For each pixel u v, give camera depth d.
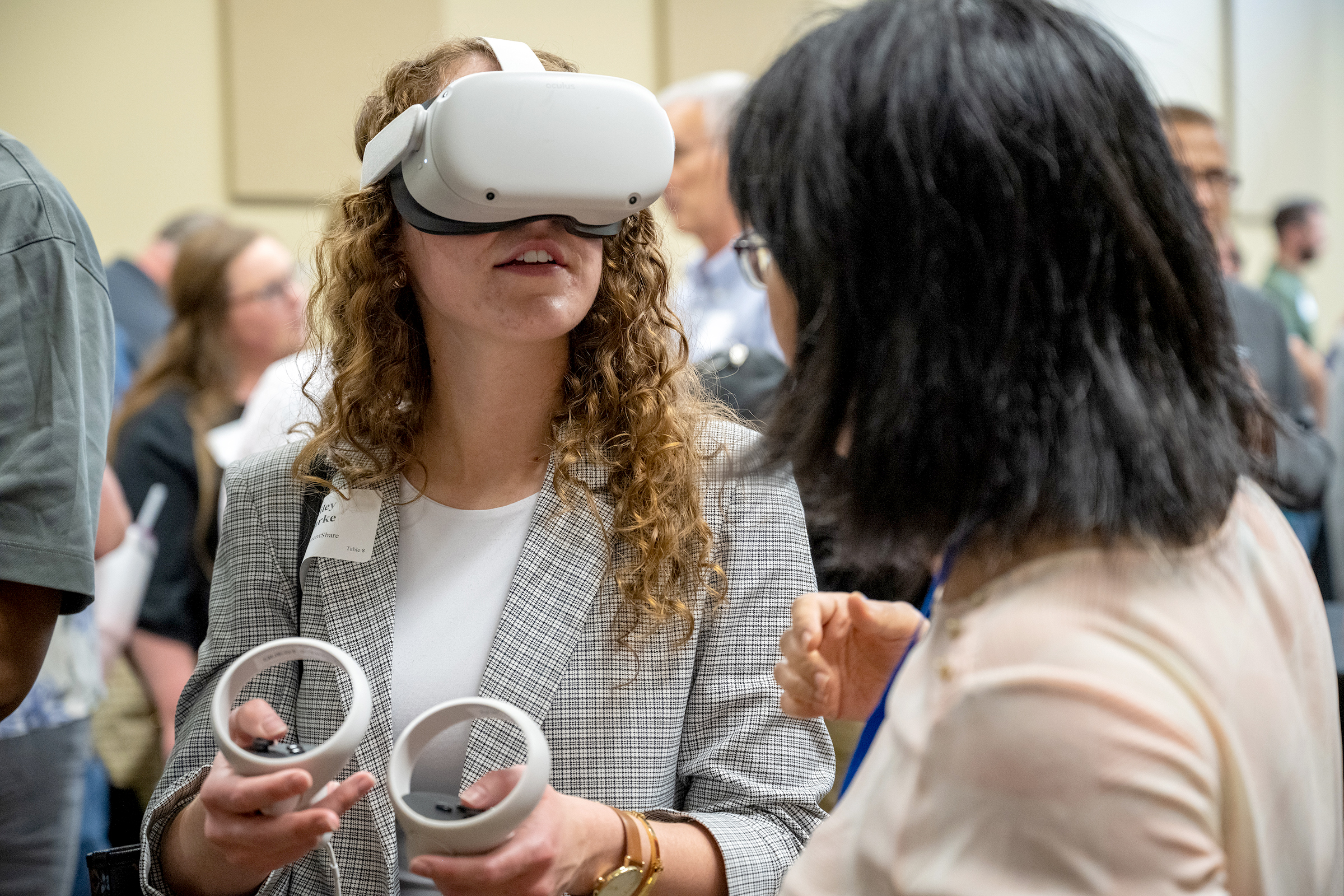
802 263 0.63
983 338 0.58
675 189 2.84
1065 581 0.57
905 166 0.59
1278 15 6.57
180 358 2.73
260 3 4.61
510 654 1.05
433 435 1.15
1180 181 0.63
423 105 1.00
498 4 4.86
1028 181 0.58
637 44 5.05
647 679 1.06
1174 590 0.57
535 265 1.02
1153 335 0.60
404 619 1.10
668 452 1.08
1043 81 0.59
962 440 0.59
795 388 0.65
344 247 1.13
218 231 2.84
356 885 1.06
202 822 1.02
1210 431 0.60
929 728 0.58
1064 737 0.52
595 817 0.90
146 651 2.49
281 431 2.23
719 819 1.02
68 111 4.50
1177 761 0.52
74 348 1.15
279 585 1.14
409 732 0.82
